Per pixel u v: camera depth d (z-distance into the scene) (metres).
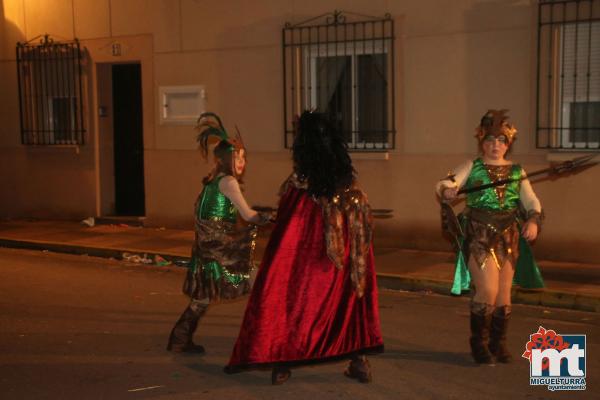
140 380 5.50
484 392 5.18
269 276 5.05
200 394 5.19
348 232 5.11
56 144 13.67
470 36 9.80
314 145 5.06
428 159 10.23
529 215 5.64
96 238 11.88
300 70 11.15
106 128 13.51
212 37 11.92
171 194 12.60
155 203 12.76
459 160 10.02
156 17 12.43
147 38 12.58
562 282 8.30
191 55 12.15
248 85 11.66
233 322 7.15
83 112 13.37
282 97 11.37
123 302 8.05
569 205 9.34
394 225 10.53
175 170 12.52
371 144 10.76
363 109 10.77
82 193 13.59
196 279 5.87
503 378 5.47
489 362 5.73
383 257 9.91
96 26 13.08
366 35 10.54
